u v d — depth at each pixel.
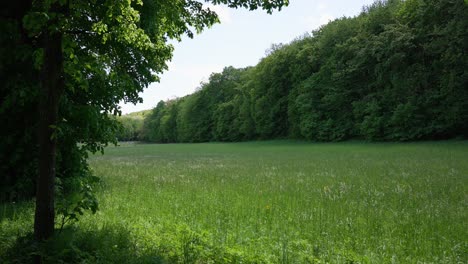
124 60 11.76
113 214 9.06
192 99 118.00
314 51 74.69
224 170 22.62
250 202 10.66
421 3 52.75
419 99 50.94
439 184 14.02
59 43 5.90
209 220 8.50
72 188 10.86
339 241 6.92
